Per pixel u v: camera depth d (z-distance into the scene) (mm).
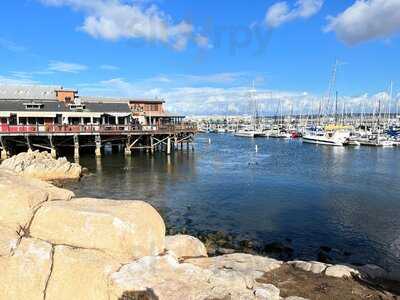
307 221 22609
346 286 10680
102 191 30188
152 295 8273
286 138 104938
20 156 35625
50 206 10008
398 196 29594
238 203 26938
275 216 23672
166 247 11594
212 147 76500
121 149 60938
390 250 17875
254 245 17984
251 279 10039
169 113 70312
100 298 8578
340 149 70750
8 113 50719
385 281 11953
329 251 17594
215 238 18891
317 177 38438
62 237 9539
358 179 37375
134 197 28297
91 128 49094
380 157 57031
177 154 57812
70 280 8734
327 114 105688
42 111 52844
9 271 8656
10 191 9961
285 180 36469
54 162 34875
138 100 69438
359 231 20781
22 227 9648
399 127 98438
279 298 9305
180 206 25922
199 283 8969
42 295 8656
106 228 9602
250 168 44531
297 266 11953
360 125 106000
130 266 8930
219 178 37094
